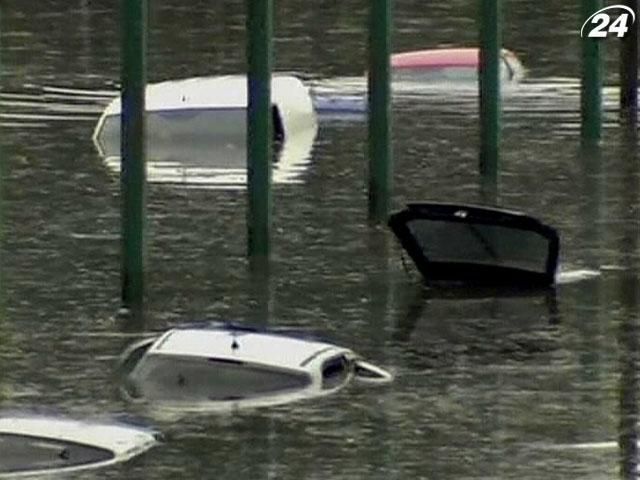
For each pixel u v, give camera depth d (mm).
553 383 73000
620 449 66625
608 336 78688
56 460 64938
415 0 161750
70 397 70875
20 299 82000
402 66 129250
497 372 74188
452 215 84438
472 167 106688
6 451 65375
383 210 93812
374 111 93562
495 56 101562
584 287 84812
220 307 81688
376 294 83688
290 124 113250
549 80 131750
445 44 147250
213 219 94000
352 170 105750
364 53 142625
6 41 144500
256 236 86812
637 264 88250
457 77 128250
